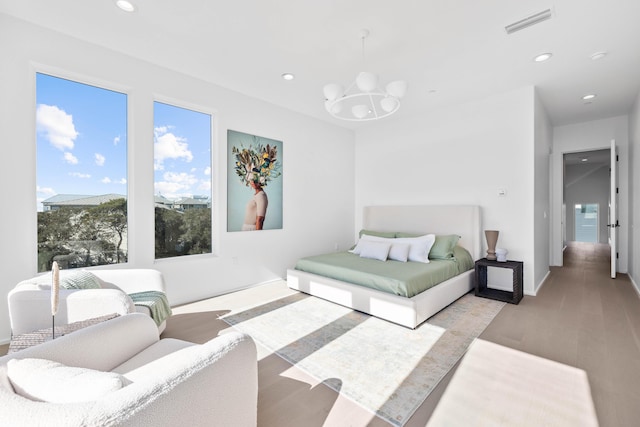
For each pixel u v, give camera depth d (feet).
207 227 12.15
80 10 7.54
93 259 9.46
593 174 31.58
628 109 14.57
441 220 14.35
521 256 12.30
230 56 9.77
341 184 17.78
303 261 12.66
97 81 9.22
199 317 9.66
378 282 9.73
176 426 2.57
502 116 12.70
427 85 11.84
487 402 5.44
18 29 7.93
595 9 7.28
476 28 8.09
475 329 8.61
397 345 7.65
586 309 10.18
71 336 3.92
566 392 5.69
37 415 2.06
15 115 7.92
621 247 15.85
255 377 3.80
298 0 7.05
